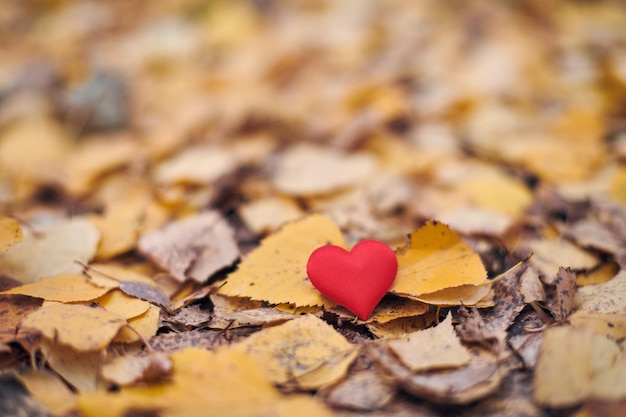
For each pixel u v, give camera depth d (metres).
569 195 0.43
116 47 0.77
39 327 0.33
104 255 0.39
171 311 0.36
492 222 0.40
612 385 0.32
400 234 0.40
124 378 0.32
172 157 0.51
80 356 0.33
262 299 0.35
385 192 0.45
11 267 0.37
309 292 0.35
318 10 0.85
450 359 0.32
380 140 0.51
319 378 0.32
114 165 0.50
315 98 0.61
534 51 0.65
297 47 0.73
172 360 0.33
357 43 0.72
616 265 0.38
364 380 0.32
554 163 0.46
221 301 0.36
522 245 0.39
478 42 0.70
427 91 0.60
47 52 0.75
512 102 0.56
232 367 0.32
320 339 0.33
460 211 0.42
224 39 0.78
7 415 0.31
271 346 0.33
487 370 0.32
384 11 0.81
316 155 0.49
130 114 0.58
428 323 0.35
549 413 0.31
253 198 0.45
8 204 0.46
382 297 0.35
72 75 0.65
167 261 0.38
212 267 0.38
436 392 0.31
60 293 0.35
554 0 0.75
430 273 0.36
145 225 0.42
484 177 0.46
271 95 0.62
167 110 0.62
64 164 0.51
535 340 0.34
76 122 0.56
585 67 0.59
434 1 0.82
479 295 0.35
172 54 0.75
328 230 0.38
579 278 0.37
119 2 0.92
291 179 0.46
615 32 0.65
